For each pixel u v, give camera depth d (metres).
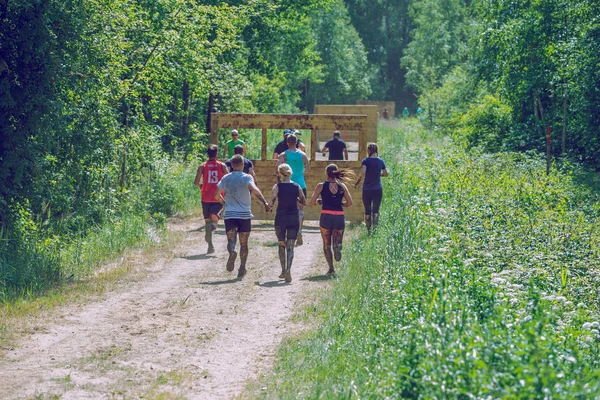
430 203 15.20
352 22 98.38
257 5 32.34
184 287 11.08
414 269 9.34
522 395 4.55
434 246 10.82
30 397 6.21
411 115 94.44
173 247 14.60
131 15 16.83
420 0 91.56
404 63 84.62
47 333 8.33
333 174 11.87
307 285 11.22
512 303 7.72
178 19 18.72
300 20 37.12
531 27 29.89
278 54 42.72
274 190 11.66
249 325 8.94
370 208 15.03
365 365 6.77
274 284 11.36
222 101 28.09
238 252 14.16
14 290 10.20
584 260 11.45
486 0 34.00
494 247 11.41
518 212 14.93
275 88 36.22
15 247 12.06
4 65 12.69
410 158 25.84
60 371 6.98
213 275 12.06
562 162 27.42
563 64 26.92
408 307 7.57
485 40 33.25
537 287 8.94
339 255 11.95
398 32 100.25
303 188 14.59
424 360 5.45
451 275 8.52
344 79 78.62
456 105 49.81
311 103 77.19
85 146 14.85
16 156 12.75
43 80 13.04
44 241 13.07
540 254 11.20
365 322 8.20
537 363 4.95
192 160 23.19
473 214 14.08
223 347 7.97
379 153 28.25
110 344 7.97
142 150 18.06
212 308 9.77
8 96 12.55
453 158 23.80
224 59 29.75
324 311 9.39
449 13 80.75
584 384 5.29
